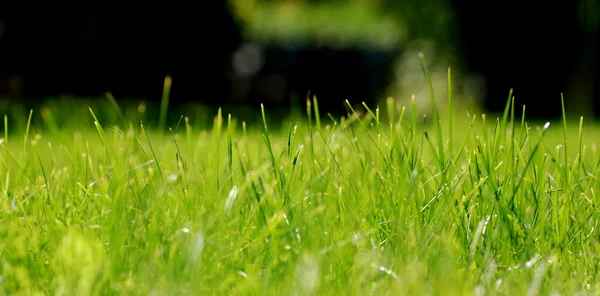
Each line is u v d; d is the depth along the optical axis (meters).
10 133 9.93
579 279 2.61
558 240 2.83
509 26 18.50
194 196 2.99
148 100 18.81
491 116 18.28
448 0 19.08
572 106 18.61
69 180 3.41
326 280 2.38
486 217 2.89
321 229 2.78
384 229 2.92
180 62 19.03
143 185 3.34
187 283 2.33
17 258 2.51
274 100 22.58
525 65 18.61
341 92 22.16
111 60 18.36
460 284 2.33
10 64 17.55
